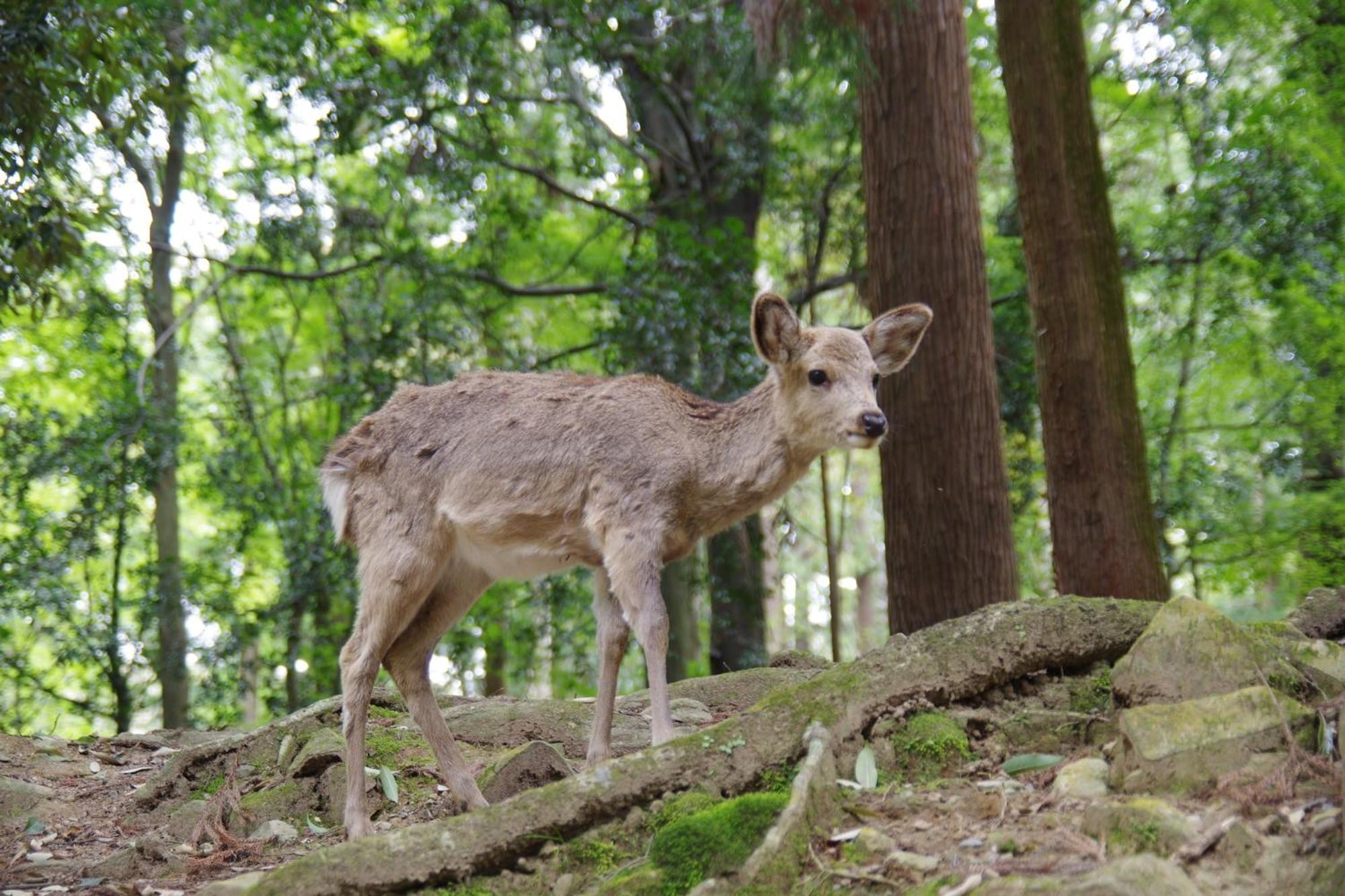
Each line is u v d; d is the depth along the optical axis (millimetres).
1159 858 3551
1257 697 4371
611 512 5586
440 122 15070
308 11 14180
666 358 13156
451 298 14969
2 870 5531
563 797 4543
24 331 17422
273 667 17000
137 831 6285
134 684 18484
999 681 5211
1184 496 15172
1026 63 8195
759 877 4090
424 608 5973
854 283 16453
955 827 4277
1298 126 14711
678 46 14117
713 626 15469
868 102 9945
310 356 20109
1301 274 14477
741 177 15500
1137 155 17438
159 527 16469
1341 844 3656
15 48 8250
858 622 29484
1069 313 8039
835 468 24688
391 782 5992
